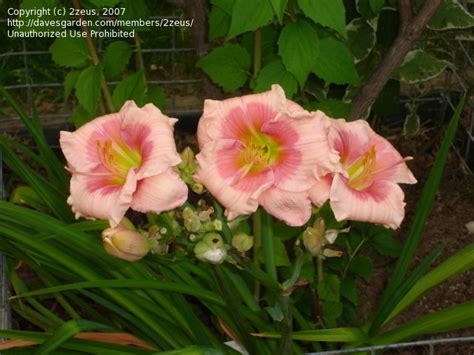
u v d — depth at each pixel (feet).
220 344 4.37
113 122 3.55
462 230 5.86
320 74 4.63
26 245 4.21
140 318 4.38
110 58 5.16
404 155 6.39
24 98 6.67
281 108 3.40
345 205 3.39
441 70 5.78
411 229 4.30
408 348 5.19
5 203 4.16
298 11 4.54
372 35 5.66
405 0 4.87
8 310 4.72
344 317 5.18
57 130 6.49
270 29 5.08
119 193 3.39
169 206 3.37
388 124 6.61
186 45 6.96
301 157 3.34
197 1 5.13
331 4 4.17
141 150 3.44
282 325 3.89
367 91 5.12
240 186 3.34
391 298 4.21
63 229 4.17
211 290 4.56
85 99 4.94
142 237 3.53
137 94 5.07
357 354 4.32
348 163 3.54
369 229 5.09
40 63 6.76
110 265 4.25
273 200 3.34
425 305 5.41
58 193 4.71
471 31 6.10
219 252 3.47
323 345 5.03
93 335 4.33
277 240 4.72
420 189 6.13
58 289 4.04
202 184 3.41
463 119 6.38
